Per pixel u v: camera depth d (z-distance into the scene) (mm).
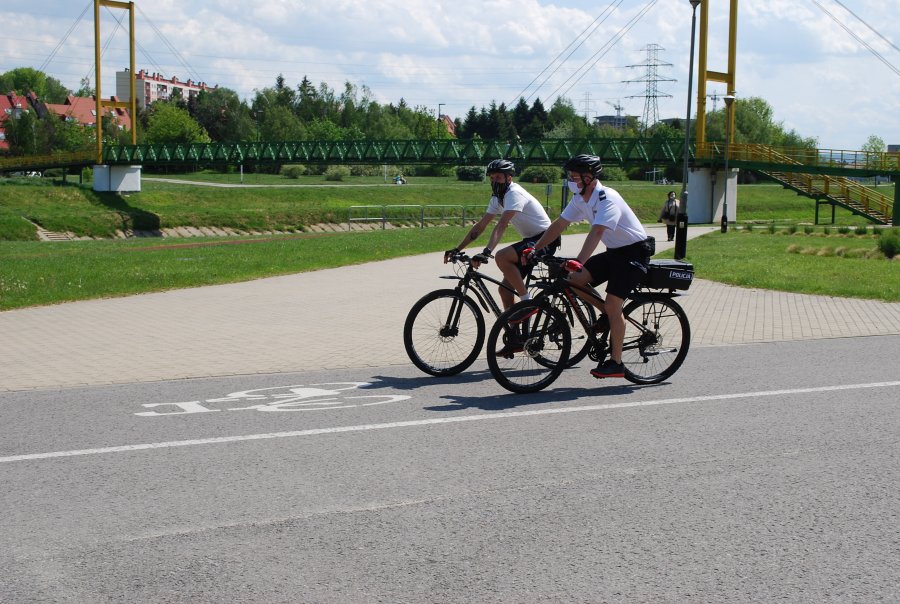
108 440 5652
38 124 107125
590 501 4523
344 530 4129
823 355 8859
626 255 7082
